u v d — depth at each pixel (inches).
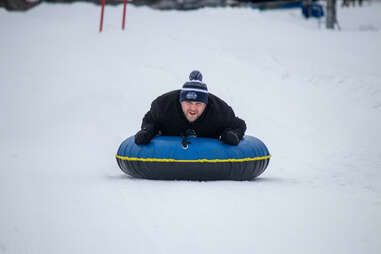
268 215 347.3
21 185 481.7
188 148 497.4
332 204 388.2
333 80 1186.0
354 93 1112.8
